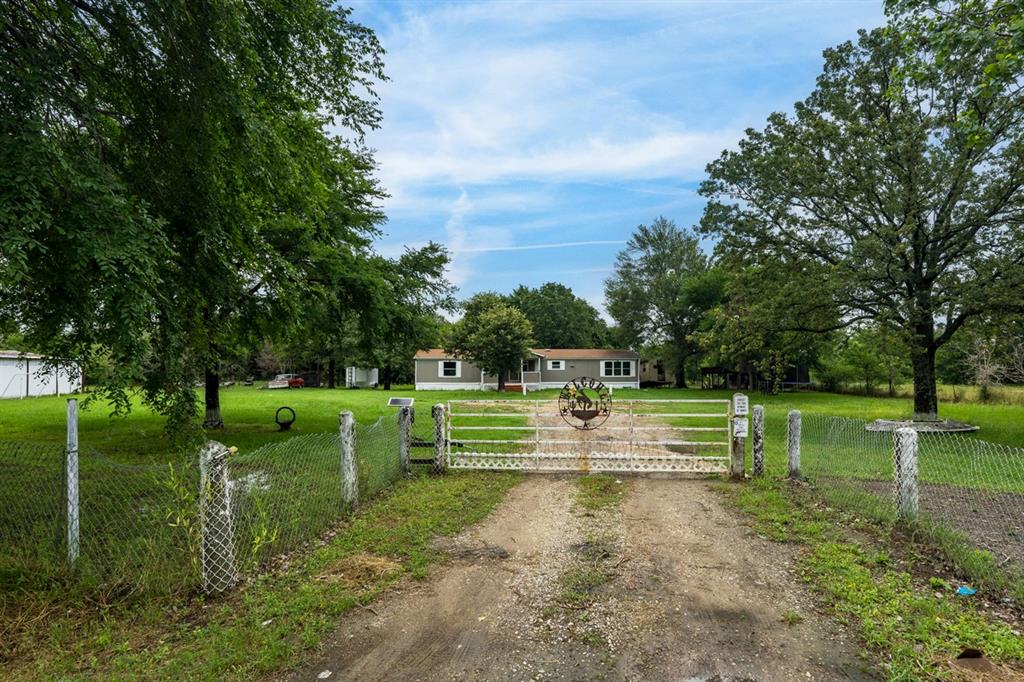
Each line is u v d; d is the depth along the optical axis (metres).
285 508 5.52
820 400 29.45
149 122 6.63
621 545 5.27
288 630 3.63
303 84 8.71
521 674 3.15
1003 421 16.98
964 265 14.80
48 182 4.39
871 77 16.02
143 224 5.11
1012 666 3.15
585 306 66.31
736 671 3.15
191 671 3.19
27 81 4.79
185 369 6.49
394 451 8.34
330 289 13.30
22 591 4.13
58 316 5.60
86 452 4.99
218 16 5.85
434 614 3.91
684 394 34.34
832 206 16.14
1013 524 5.59
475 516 6.21
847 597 4.04
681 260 47.25
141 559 4.44
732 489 7.41
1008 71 6.09
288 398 28.58
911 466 5.39
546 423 15.82
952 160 14.17
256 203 8.36
